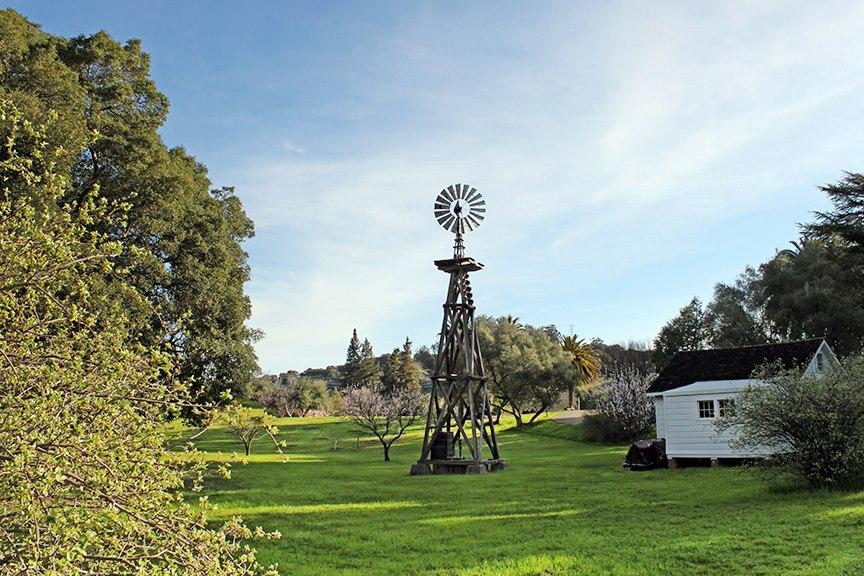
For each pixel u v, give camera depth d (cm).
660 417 3031
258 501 1959
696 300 5778
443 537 1348
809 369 2775
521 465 3172
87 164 2475
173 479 518
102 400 482
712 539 1212
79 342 536
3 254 508
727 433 2719
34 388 497
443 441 3072
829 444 1714
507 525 1472
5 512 456
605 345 10094
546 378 6362
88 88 2564
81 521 446
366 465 3459
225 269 2888
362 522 1559
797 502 1584
